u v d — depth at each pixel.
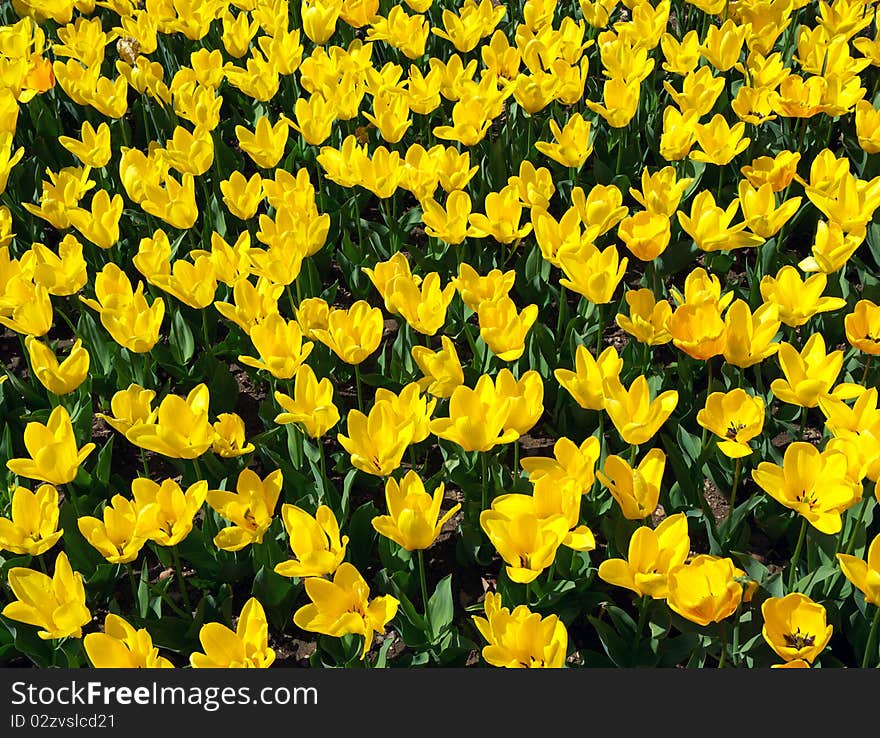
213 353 3.01
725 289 3.06
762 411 2.48
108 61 3.97
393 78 3.24
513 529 2.38
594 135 3.38
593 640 2.67
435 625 2.61
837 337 2.98
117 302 2.73
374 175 2.96
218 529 2.72
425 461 2.87
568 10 4.00
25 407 2.93
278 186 2.96
